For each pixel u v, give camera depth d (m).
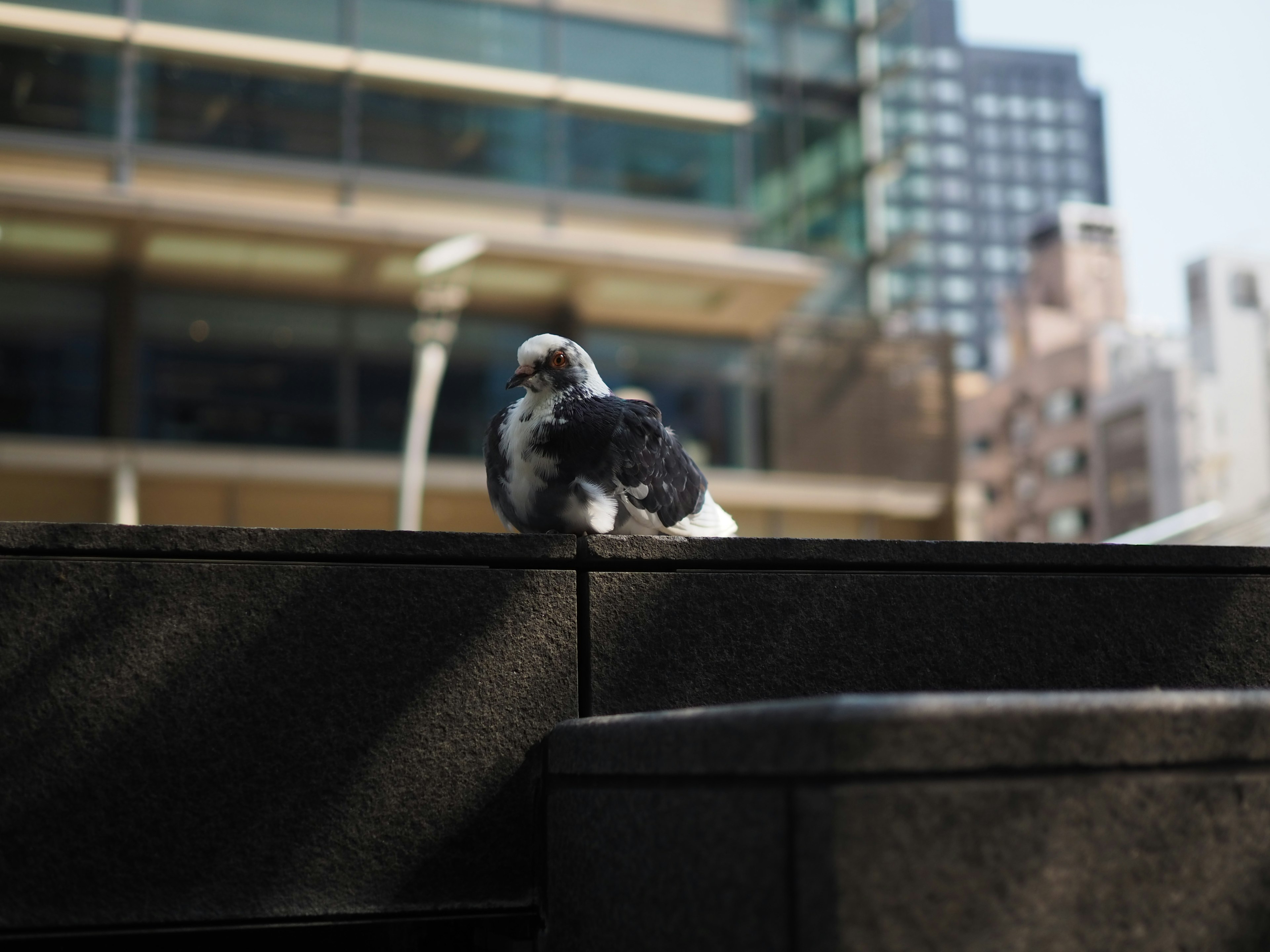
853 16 25.12
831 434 23.83
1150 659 3.95
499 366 22.44
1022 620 3.84
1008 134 147.50
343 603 3.33
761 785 2.36
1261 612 4.09
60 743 3.11
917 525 24.34
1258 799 2.44
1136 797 2.36
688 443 23.17
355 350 21.58
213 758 3.20
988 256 144.12
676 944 2.62
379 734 3.32
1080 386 64.94
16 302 19.83
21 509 19.55
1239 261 55.66
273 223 20.23
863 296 24.72
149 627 3.19
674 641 3.54
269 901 3.20
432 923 3.46
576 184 22.41
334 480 21.23
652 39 23.05
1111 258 71.25
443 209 21.55
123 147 19.89
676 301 23.17
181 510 20.39
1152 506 57.78
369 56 21.23
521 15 22.25
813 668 3.63
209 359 20.75
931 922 2.21
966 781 2.26
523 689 3.43
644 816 2.78
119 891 3.11
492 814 3.38
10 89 19.47
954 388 24.91
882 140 25.11
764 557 3.62
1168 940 2.35
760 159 24.08
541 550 3.47
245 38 20.61
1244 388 54.56
